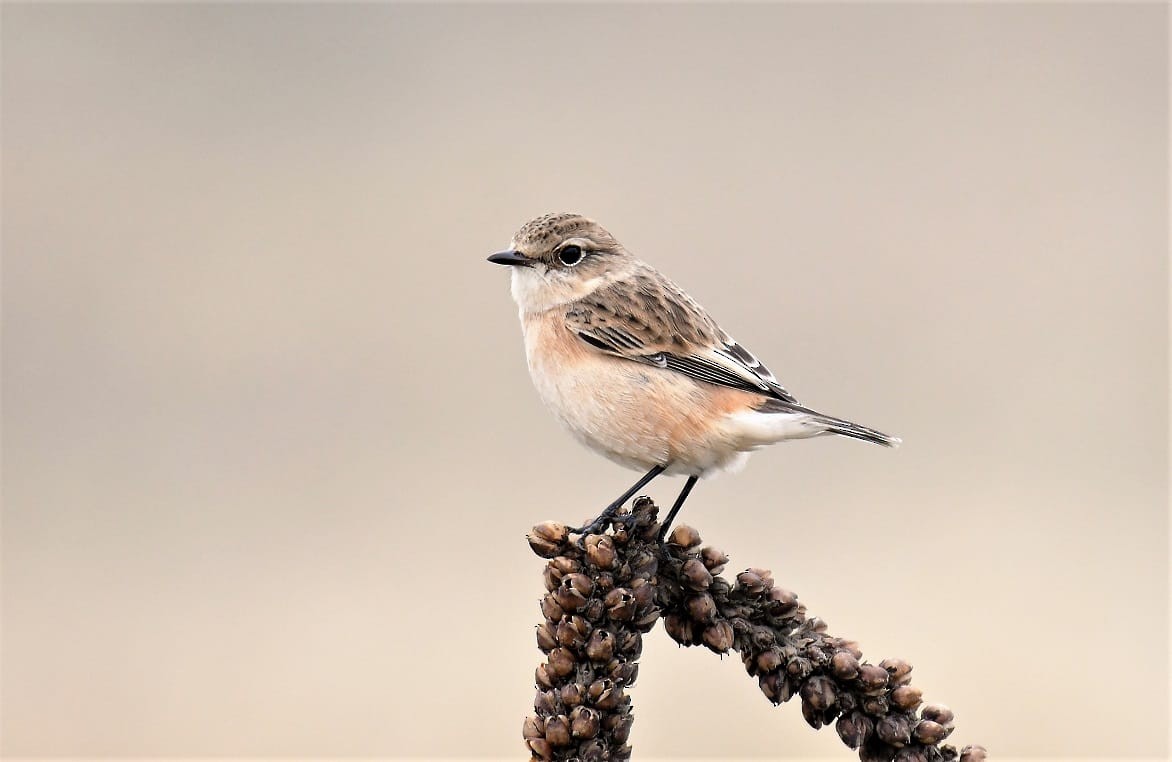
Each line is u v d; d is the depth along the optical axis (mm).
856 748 7328
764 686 7508
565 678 7352
